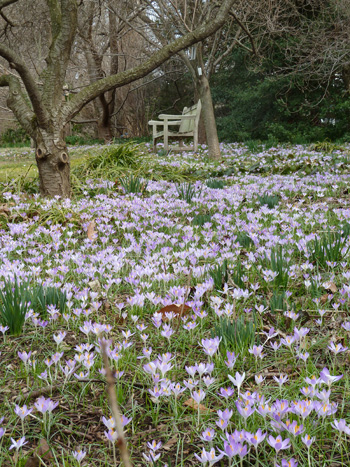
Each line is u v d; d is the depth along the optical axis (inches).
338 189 292.2
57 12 264.4
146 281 144.8
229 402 83.9
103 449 73.2
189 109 655.8
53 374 96.7
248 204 265.3
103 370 88.7
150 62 276.4
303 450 69.8
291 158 457.1
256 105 768.9
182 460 66.9
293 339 91.2
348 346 101.4
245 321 115.4
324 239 158.1
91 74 863.7
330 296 123.6
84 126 1164.5
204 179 383.9
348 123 721.6
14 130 1119.0
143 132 1112.8
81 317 125.7
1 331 111.3
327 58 605.9
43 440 75.4
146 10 700.7
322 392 67.8
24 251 193.9
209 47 681.0
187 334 113.3
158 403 81.8
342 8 590.2
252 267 152.5
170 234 211.5
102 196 278.2
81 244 208.8
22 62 238.8
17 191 296.7
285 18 661.9
